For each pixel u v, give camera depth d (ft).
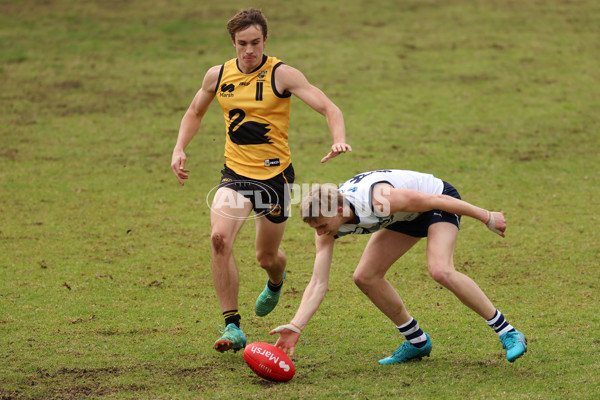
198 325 67.21
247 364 56.08
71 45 207.21
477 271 83.35
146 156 135.44
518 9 249.75
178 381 53.83
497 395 49.96
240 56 62.23
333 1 259.19
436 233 54.80
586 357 57.57
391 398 49.78
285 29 224.53
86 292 76.38
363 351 60.49
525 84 180.75
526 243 93.45
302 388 51.96
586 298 73.56
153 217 105.70
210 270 84.94
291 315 70.49
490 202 111.96
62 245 92.73
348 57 199.52
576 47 210.18
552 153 137.69
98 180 122.42
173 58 198.80
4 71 184.24
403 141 143.43
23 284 78.38
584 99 170.09
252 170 62.95
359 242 96.63
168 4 250.98
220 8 247.29
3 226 99.66
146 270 84.28
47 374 55.06
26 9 237.86
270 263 65.05
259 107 62.23
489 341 62.28
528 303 72.43
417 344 57.21
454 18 239.91
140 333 64.95
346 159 133.28
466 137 146.20
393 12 246.88
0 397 50.72
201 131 150.71
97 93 172.04
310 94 61.77
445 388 51.52
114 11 240.73
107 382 53.62
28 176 123.03
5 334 63.98
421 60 199.00
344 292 76.89
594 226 100.12
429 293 76.18
